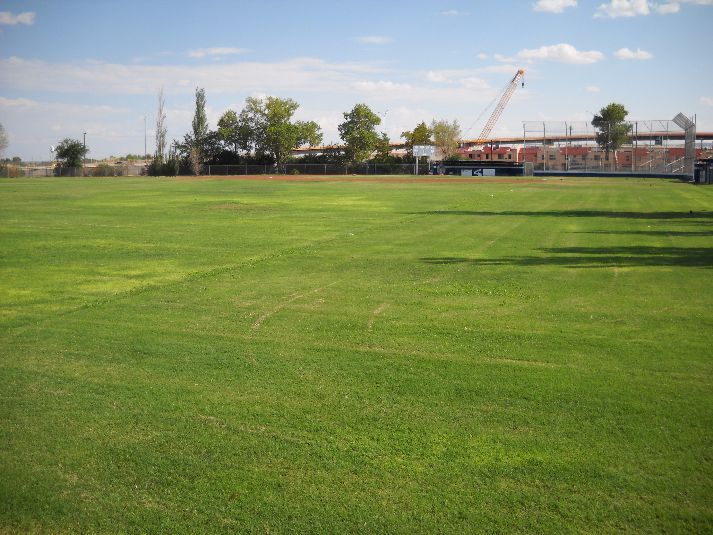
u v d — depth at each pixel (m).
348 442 6.47
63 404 7.46
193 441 6.53
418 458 6.14
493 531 5.04
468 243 20.12
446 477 5.80
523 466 5.96
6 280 14.63
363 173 109.81
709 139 136.75
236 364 8.76
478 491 5.57
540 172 96.88
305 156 123.81
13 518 5.32
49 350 9.44
